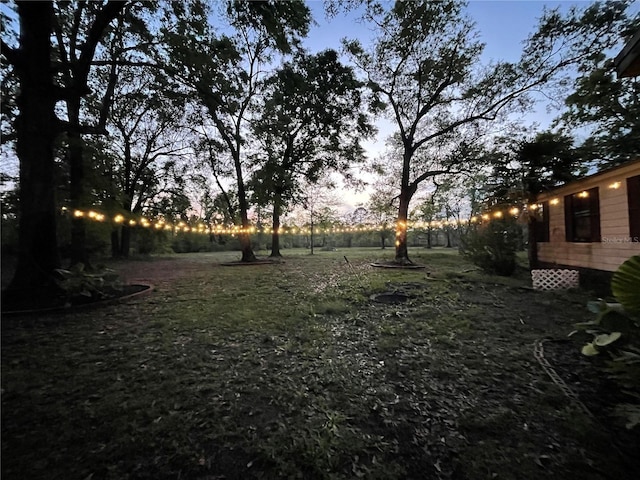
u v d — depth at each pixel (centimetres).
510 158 1041
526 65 1129
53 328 425
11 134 773
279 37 697
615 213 674
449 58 1215
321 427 205
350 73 1434
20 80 582
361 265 1383
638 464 169
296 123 1692
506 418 215
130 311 521
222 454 179
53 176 591
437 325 445
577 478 160
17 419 209
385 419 216
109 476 160
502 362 315
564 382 270
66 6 772
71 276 572
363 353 342
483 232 983
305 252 2852
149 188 2016
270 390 256
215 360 320
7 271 970
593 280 743
